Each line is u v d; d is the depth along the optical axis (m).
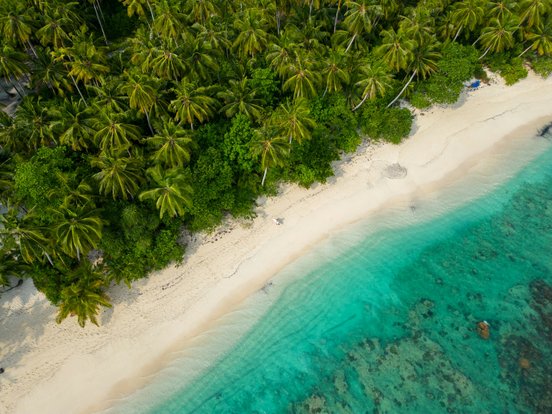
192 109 33.25
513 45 45.62
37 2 40.88
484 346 32.00
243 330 31.36
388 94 42.53
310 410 28.83
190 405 28.36
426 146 42.31
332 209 37.53
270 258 34.53
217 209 34.47
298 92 36.75
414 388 30.03
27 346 29.33
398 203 38.59
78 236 27.36
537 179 41.34
